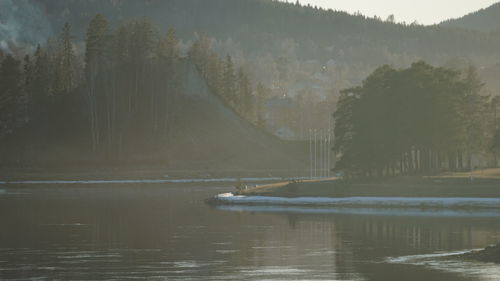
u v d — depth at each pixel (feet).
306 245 256.52
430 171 575.79
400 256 226.58
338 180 548.31
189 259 221.25
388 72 580.30
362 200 447.83
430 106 545.85
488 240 267.59
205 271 198.08
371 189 488.44
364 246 253.03
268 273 194.80
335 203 454.40
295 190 510.58
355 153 545.44
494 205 422.82
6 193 615.98
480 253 222.69
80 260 218.79
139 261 217.36
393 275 189.98
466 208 425.28
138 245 256.73
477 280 179.93
